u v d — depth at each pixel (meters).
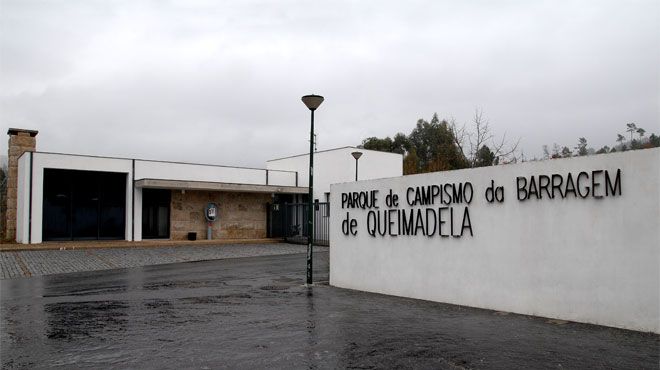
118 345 7.18
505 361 6.12
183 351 6.83
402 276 11.19
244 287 13.07
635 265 7.41
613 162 7.68
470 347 6.76
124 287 13.29
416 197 10.87
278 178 33.97
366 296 11.36
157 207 29.86
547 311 8.48
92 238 27.97
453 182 10.11
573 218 8.15
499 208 9.25
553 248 8.41
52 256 21.44
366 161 32.88
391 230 11.46
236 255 22.48
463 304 9.88
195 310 9.84
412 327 8.05
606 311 7.73
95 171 27.62
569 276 8.20
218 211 31.67
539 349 6.59
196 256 22.03
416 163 50.62
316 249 25.83
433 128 59.22
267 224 33.53
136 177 28.73
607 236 7.73
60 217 27.11
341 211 12.88
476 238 9.65
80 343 7.30
